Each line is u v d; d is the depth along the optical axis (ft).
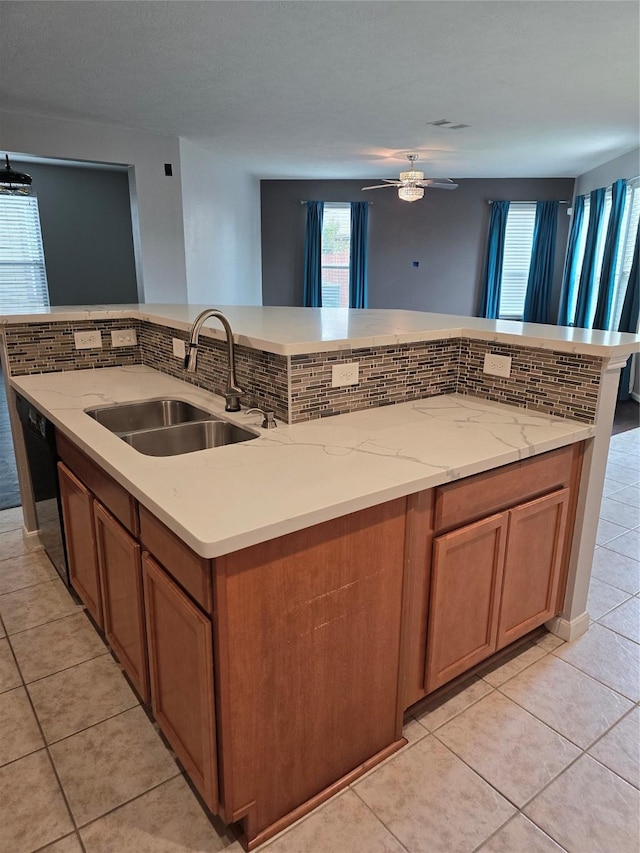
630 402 20.27
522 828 4.61
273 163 22.76
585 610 7.04
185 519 3.75
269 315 8.46
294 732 4.49
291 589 4.13
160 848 4.43
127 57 11.05
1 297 23.03
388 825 4.63
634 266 19.51
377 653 4.93
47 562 8.80
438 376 7.14
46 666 6.50
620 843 4.49
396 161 22.12
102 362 9.13
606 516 10.73
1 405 18.94
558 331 6.77
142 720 5.72
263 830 4.51
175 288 18.66
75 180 23.31
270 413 5.87
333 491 4.24
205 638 3.85
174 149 17.75
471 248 27.27
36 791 4.92
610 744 5.44
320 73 11.89
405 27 9.56
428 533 4.98
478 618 5.73
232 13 9.12
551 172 24.70
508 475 5.41
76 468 6.35
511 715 5.79
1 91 13.17
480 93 13.16
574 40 10.05
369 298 28.60
